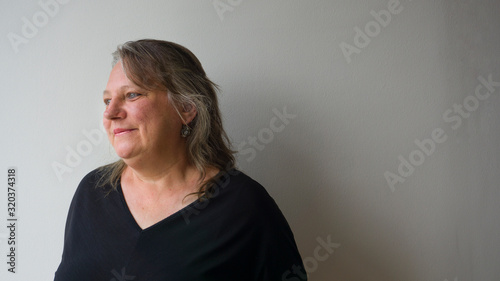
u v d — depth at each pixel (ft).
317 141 4.37
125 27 4.17
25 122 4.17
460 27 4.56
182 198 3.26
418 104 4.47
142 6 4.16
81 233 3.42
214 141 3.50
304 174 4.39
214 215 3.12
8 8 4.08
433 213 4.55
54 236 4.25
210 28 4.21
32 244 4.24
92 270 3.23
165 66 3.11
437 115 4.50
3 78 4.13
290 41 4.29
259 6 4.25
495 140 4.77
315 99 4.34
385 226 4.48
